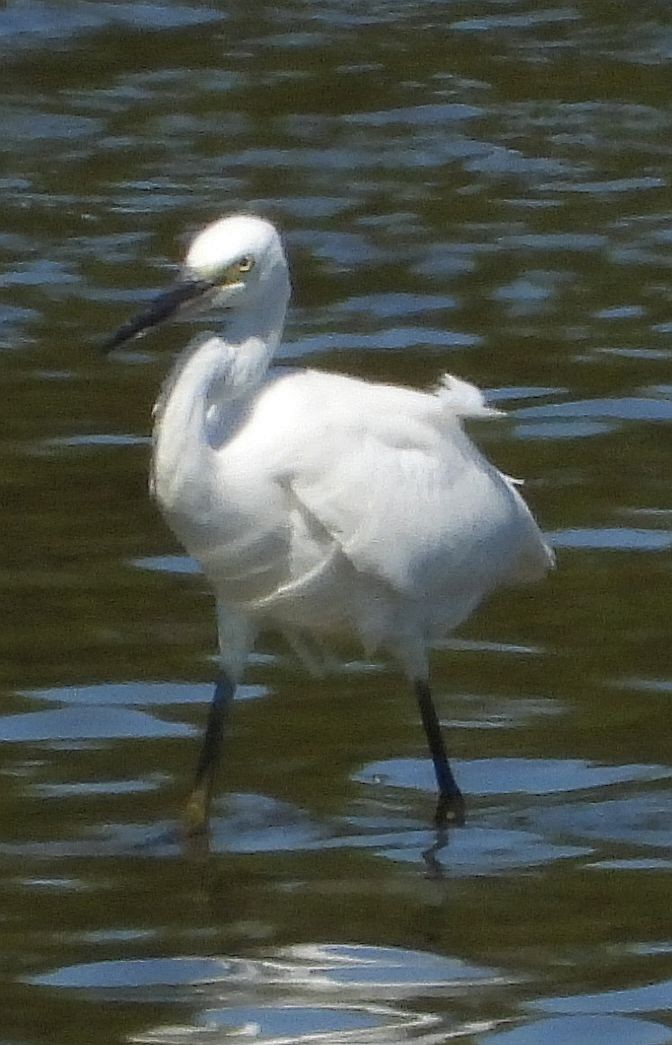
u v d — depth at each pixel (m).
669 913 10.45
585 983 9.70
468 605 12.16
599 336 19.67
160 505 11.27
